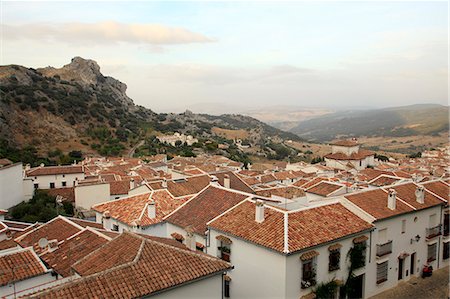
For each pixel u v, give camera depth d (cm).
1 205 5941
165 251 1992
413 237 3347
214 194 3509
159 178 7106
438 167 9625
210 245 2928
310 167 10669
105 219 3506
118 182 6569
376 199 3272
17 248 2723
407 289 3170
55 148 13738
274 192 4994
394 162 13100
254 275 2591
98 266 1948
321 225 2734
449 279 3384
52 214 5341
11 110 14150
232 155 17450
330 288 2609
